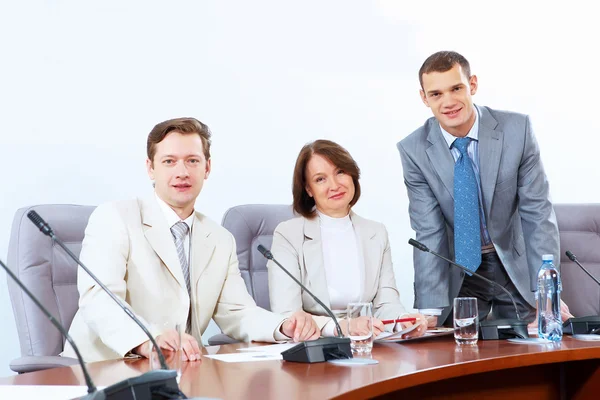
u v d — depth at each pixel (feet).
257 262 10.55
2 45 10.48
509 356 6.30
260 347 7.25
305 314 7.66
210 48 12.14
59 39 10.91
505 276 10.18
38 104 10.72
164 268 7.75
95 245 7.52
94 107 11.17
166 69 11.76
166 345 5.71
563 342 7.45
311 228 9.21
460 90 9.61
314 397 4.42
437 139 10.11
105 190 11.23
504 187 9.94
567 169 14.21
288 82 12.80
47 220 8.66
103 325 6.80
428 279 10.00
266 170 12.59
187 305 7.66
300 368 5.70
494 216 9.96
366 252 9.25
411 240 8.52
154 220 7.84
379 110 13.51
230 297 8.16
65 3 10.96
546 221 9.89
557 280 7.96
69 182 10.92
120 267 7.43
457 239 9.80
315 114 13.02
